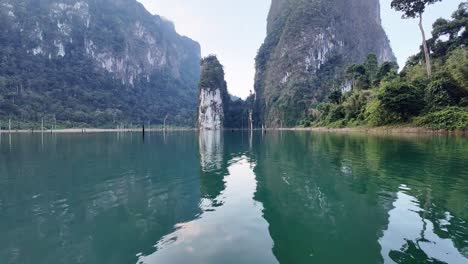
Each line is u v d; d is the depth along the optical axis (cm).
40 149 2886
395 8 5794
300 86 15988
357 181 1201
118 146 3362
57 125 13788
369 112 5878
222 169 1595
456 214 789
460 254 568
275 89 18375
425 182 1152
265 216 802
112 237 656
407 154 1948
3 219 769
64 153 2480
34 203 917
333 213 820
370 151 2209
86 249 595
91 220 766
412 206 863
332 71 17412
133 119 19375
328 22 19212
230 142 4072
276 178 1310
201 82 17600
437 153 1964
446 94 4353
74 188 1131
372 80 8169
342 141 3381
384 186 1104
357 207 866
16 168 1619
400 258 557
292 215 806
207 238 652
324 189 1088
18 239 643
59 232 684
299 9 19738
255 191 1081
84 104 17788
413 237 650
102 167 1675
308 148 2695
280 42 19950
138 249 596
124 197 998
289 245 614
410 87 4712
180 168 1634
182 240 642
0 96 13212
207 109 17088
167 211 847
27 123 12850
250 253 581
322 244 623
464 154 1889
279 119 15875
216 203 930
